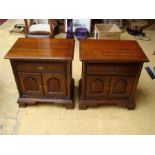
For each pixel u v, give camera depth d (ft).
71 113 5.94
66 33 11.10
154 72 7.80
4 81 7.23
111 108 6.16
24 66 5.35
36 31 10.29
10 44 10.00
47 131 5.34
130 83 5.65
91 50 5.45
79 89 6.59
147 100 6.50
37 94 5.96
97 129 5.43
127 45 5.82
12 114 5.85
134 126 5.56
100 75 5.44
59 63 5.26
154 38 11.05
